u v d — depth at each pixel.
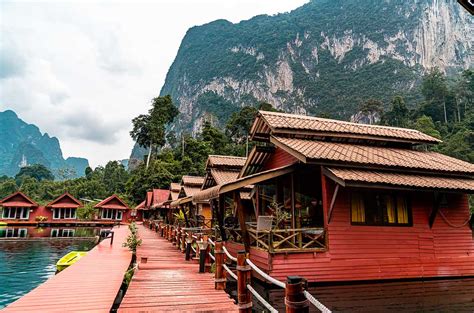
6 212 37.56
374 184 8.39
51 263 16.17
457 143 44.56
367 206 9.62
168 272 8.52
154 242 15.95
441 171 9.91
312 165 9.78
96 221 38.19
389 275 9.24
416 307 7.09
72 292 6.42
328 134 11.06
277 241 9.05
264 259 8.62
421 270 9.58
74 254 14.23
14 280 12.77
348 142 11.65
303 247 8.71
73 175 105.88
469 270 10.06
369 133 11.58
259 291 8.33
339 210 9.25
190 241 10.63
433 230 10.08
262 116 11.69
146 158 65.06
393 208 9.88
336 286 8.63
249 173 13.57
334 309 6.94
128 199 48.84
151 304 5.68
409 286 8.83
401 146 12.40
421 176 9.73
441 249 10.00
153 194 34.78
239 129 60.62
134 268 8.79
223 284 6.73
